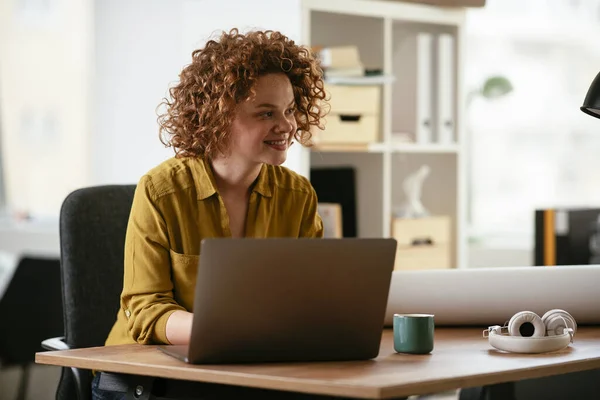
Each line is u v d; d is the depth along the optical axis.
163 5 4.31
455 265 4.49
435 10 4.29
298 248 1.87
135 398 2.04
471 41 5.41
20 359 4.39
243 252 1.83
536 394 2.29
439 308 2.46
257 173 2.40
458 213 4.48
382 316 1.96
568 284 2.45
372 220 4.21
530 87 5.38
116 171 4.70
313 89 2.49
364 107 4.05
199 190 2.34
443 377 1.75
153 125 4.46
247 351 1.91
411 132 4.34
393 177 4.60
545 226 3.92
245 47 2.29
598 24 5.33
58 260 4.46
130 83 4.57
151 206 2.30
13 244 5.11
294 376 1.76
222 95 2.27
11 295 4.41
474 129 5.42
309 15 3.82
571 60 5.36
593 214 4.01
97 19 4.73
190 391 2.00
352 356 1.97
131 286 2.28
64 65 5.04
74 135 4.95
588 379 2.35
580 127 5.36
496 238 5.31
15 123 5.29
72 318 2.64
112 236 2.71
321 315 1.92
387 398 1.64
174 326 2.13
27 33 5.21
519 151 5.40
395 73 4.39
